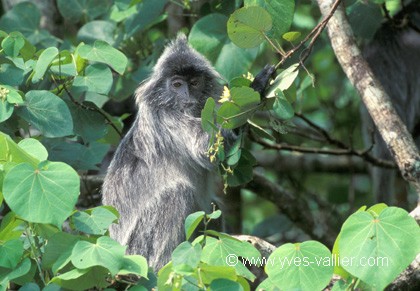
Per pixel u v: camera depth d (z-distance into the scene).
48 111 9.63
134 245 10.63
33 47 10.66
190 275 7.03
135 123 11.30
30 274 7.88
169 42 12.52
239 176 9.85
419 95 17.61
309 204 16.77
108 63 10.25
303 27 14.45
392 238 7.01
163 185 10.73
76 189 7.41
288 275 7.19
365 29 12.47
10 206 7.29
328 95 17.50
